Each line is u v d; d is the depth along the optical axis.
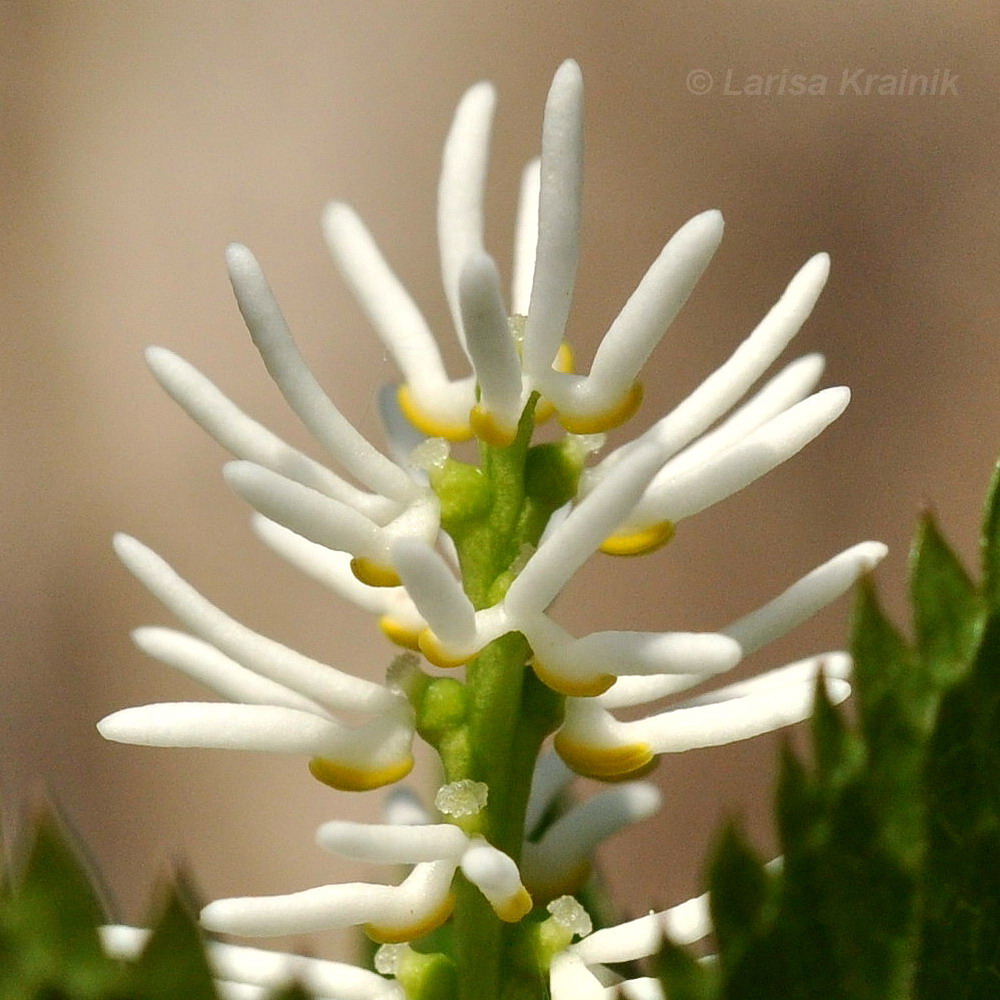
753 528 0.20
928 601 0.10
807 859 0.09
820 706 0.09
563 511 0.10
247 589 0.20
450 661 0.10
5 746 0.20
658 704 0.18
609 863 0.19
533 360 0.10
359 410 0.20
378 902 0.10
